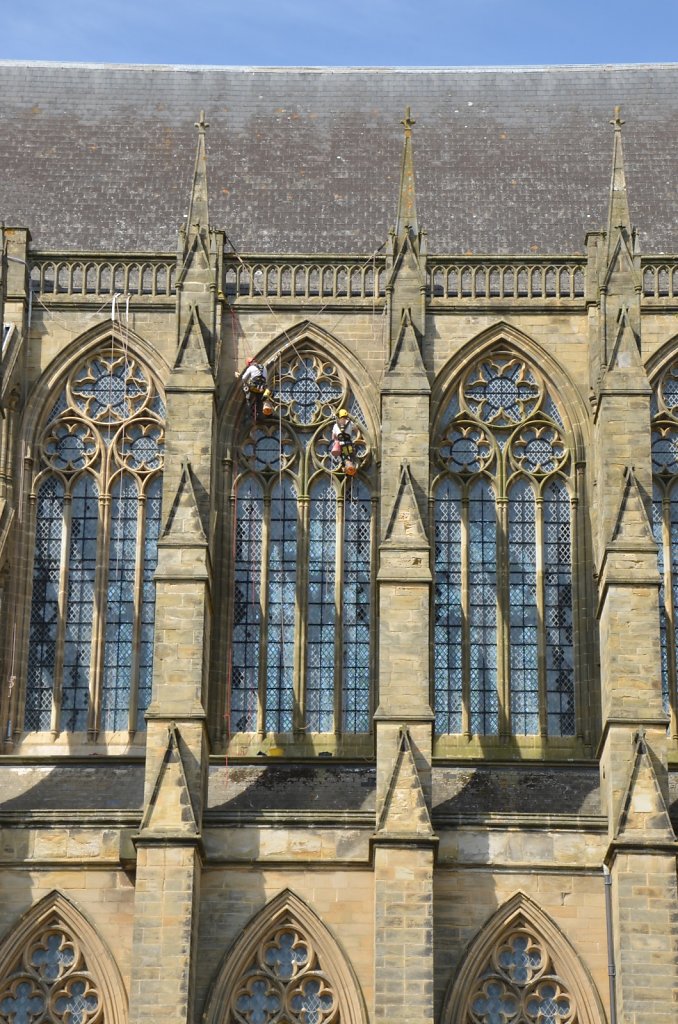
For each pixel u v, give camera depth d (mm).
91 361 128125
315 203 136000
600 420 119312
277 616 123312
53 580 124188
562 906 110438
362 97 144375
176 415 119438
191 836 108438
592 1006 108688
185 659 113125
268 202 136000
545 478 125688
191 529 115938
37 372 127188
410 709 112062
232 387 126375
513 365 127875
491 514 125375
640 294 123000
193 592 114500
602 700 116625
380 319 128250
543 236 133875
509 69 146625
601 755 114562
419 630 113750
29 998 109375
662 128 141875
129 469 126188
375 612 123312
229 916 110312
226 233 132250
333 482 125875
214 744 119688
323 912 110500
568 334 127812
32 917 110312
